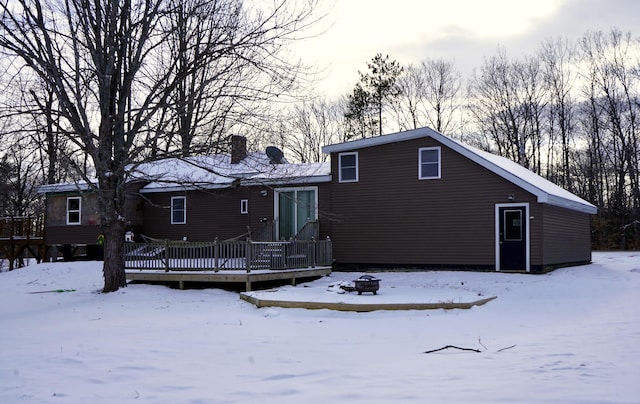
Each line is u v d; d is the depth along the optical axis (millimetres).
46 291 18750
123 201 17984
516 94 46531
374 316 12609
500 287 16531
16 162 25312
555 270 20203
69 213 28078
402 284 17984
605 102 43812
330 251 20969
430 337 9820
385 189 21469
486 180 19828
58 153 17906
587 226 25844
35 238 29141
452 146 20297
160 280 18203
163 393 6105
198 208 26375
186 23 16906
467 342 9117
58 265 25359
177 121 16797
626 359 7008
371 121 45406
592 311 12469
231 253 17766
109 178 17172
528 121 46156
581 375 6090
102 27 17188
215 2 16984
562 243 21562
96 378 6977
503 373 6391
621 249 41094
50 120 15906
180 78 16547
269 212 23641
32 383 6754
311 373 6930
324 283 18625
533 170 45844
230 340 9820
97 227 27359
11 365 7859
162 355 8453
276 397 5723
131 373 7242
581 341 8586
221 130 16859
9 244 29609
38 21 15922
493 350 8180
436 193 20609
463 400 5211
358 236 21844
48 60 16219
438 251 20469
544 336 9336
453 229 20281
